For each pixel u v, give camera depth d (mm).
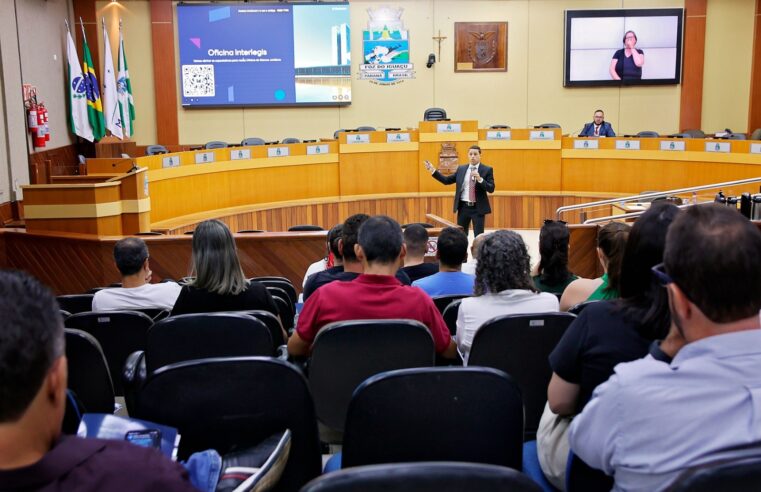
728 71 13492
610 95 13547
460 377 1636
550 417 1824
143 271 3576
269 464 1623
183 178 10016
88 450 975
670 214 1645
